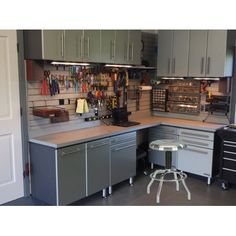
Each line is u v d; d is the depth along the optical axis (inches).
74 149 125.1
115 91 173.2
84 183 131.4
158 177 171.5
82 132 144.2
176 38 176.7
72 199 126.8
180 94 191.0
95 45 141.7
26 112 129.9
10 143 126.3
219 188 155.4
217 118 174.2
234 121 167.5
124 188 155.4
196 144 163.0
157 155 183.5
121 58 158.2
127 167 155.9
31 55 125.0
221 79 168.2
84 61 136.9
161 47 184.9
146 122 176.1
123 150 152.1
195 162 164.6
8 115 124.2
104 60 147.8
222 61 158.1
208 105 176.6
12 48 122.0
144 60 193.0
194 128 162.9
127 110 184.1
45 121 138.3
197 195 146.3
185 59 173.9
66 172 123.0
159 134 181.0
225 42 156.3
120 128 155.2
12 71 123.1
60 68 141.8
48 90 137.1
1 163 124.3
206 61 164.6
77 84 150.6
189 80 185.2
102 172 140.2
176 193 148.8
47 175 124.9
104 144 139.8
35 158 129.9
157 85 202.5
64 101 145.9
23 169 132.1
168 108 198.4
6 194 127.4
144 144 189.5
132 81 187.5
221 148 151.3
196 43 167.8
